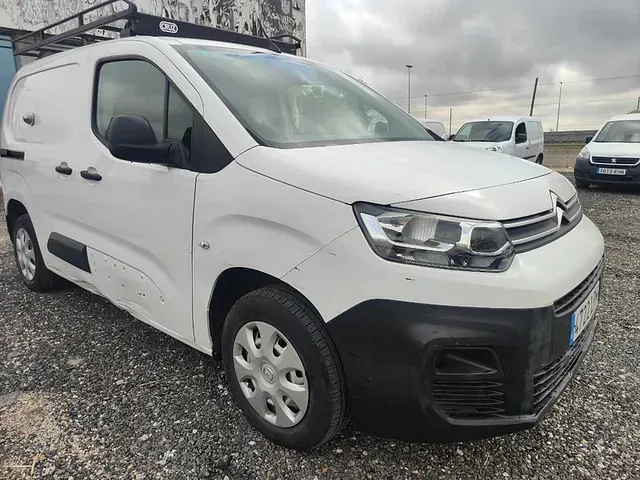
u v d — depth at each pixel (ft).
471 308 5.58
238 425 7.84
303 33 51.01
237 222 7.04
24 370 9.57
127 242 9.09
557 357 6.20
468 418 5.99
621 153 35.65
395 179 6.22
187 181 7.66
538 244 6.32
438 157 7.55
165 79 8.34
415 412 5.98
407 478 6.75
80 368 9.66
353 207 6.00
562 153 68.90
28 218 13.12
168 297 8.38
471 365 5.79
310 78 9.78
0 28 30.37
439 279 5.63
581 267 6.49
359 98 10.12
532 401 5.99
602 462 7.04
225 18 41.68
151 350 10.39
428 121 32.99
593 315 7.34
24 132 12.81
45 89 11.94
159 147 7.61
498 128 44.21
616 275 15.84
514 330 5.60
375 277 5.80
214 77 8.13
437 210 5.82
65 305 12.93
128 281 9.22
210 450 7.26
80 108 10.34
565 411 8.26
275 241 6.59
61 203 10.92
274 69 9.34
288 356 6.73
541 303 5.74
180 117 8.03
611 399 8.61
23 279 14.15
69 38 12.73
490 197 6.20
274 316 6.70
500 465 6.98
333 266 6.06
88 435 7.61
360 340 5.97
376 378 5.99
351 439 7.49
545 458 7.13
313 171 6.45
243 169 7.03
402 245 5.75
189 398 8.60
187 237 7.77
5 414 8.14
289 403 7.00
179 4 37.65
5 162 13.61
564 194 7.64
